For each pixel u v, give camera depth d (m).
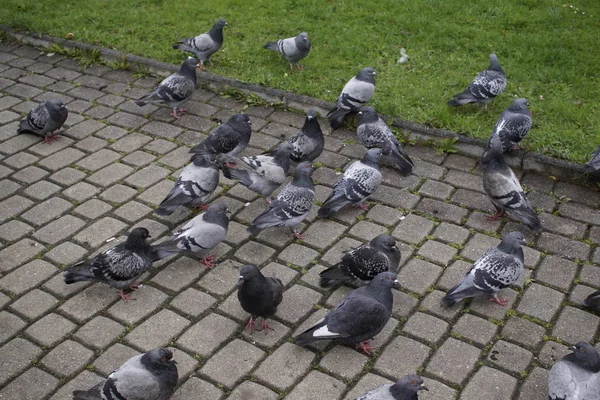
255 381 3.21
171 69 4.75
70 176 4.03
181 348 3.31
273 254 3.68
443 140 4.23
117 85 4.70
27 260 3.61
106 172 4.06
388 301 3.29
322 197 3.97
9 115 4.44
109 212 3.85
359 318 3.24
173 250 3.55
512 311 3.44
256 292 3.28
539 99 4.47
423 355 3.29
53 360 3.26
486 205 3.91
